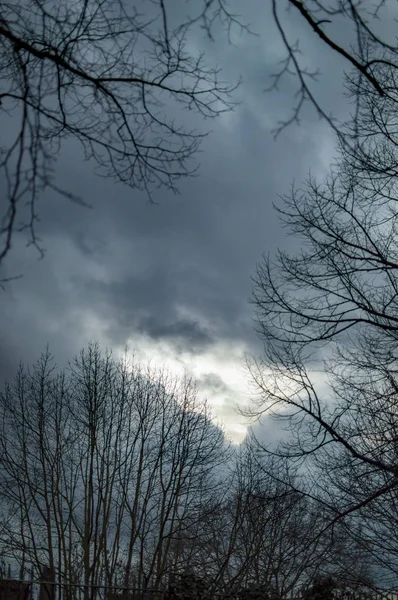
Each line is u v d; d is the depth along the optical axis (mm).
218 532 29906
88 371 33938
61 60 4746
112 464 32844
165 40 4527
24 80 4391
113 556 30938
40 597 16688
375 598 15406
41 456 32250
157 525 32125
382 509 15695
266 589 14312
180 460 31953
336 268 15086
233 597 14422
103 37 4977
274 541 23922
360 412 14945
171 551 32094
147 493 32219
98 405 33250
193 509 30969
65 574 29688
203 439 32406
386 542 15836
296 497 19297
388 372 14867
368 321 14477
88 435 33062
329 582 14320
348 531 16109
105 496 32031
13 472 31922
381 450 14438
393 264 14352
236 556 29047
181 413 33000
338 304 15180
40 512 31312
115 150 5047
